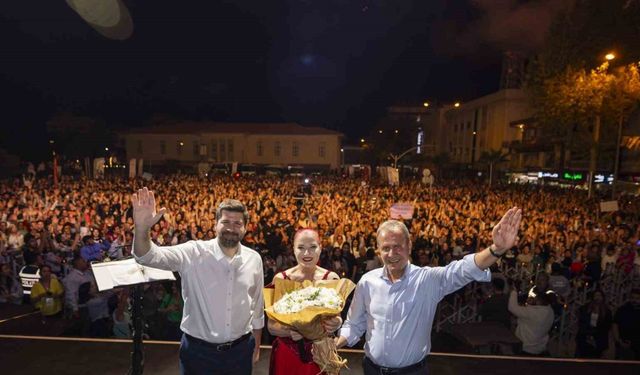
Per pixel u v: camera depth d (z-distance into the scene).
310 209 17.67
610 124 26.03
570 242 12.31
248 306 3.45
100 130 53.34
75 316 7.43
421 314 3.14
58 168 35.28
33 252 9.71
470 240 12.39
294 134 58.41
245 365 3.46
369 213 16.42
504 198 24.05
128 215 14.70
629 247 11.35
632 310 7.25
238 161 58.53
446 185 36.28
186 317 3.41
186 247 3.39
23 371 4.65
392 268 3.16
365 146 73.69
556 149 37.62
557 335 8.45
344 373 4.87
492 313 7.71
